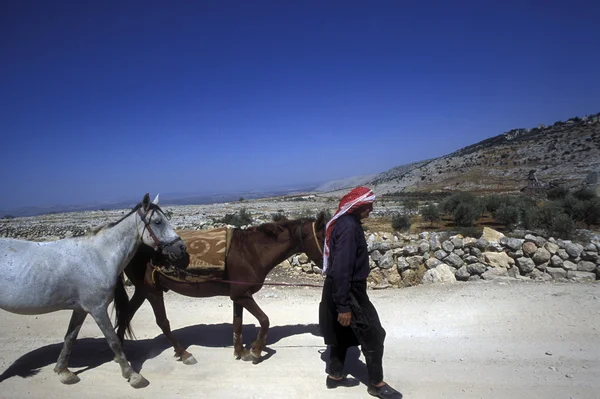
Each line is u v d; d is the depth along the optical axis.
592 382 4.52
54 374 5.09
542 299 7.52
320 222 5.54
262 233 5.61
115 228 5.03
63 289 4.62
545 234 13.30
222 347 5.96
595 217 17.23
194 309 7.90
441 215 22.58
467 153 126.31
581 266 9.12
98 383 4.88
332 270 4.19
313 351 5.71
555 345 5.60
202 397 4.50
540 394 4.32
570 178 64.25
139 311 7.83
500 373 4.85
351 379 4.84
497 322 6.58
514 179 77.31
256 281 5.42
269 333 6.51
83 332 6.77
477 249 9.73
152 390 4.69
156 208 5.14
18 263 4.52
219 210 47.97
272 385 4.73
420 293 8.58
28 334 6.65
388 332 6.43
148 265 5.57
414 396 4.38
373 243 10.35
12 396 4.58
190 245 5.55
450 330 6.38
